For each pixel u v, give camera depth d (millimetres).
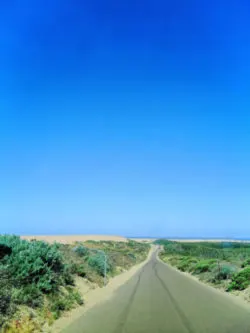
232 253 77188
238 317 17953
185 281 37688
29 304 15914
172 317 18266
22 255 18781
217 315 18578
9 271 17000
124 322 17109
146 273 50219
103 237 154500
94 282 30703
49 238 100625
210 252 82688
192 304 22250
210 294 26766
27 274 17812
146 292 28734
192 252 96250
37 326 14664
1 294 13812
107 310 20453
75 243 86688
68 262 28734
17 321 13602
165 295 26719
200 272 43500
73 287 23500
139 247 138125
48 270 19453
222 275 33562
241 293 25812
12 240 20344
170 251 117500
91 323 16828
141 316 18641
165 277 43219
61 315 17781
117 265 53688
